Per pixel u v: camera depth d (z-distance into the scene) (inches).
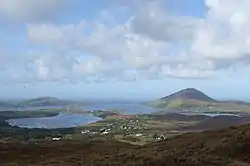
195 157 1451.8
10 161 2012.8
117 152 1825.8
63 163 1635.1
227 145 1626.5
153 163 1349.7
